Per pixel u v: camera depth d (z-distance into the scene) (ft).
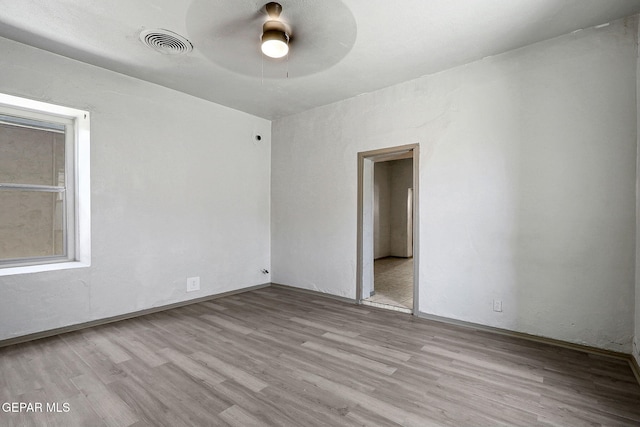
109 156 11.55
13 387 7.16
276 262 17.28
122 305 11.86
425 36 9.39
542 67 9.77
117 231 11.75
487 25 8.86
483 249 10.78
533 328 9.92
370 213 14.93
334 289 14.89
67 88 10.59
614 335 8.74
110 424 5.92
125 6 8.02
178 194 13.53
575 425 5.94
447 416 6.17
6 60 9.48
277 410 6.34
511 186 10.28
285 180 16.88
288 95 14.01
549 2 7.90
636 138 8.50
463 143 11.21
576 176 9.27
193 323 11.44
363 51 10.22
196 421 6.00
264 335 10.32
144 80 12.42
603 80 8.90
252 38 9.48
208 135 14.62
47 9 8.12
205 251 14.51
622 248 8.64
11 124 10.48
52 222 11.35
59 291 10.41
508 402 6.64
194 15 8.39
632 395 6.89
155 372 7.84
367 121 13.76
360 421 6.01
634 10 8.29
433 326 11.18
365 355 8.84
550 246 9.65
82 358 8.59
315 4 7.89
